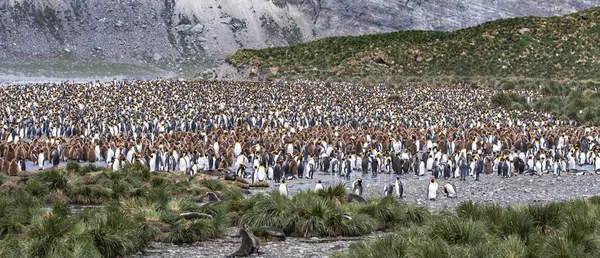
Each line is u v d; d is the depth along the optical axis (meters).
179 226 19.73
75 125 61.09
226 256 17.30
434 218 18.75
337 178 38.72
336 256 15.59
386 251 14.85
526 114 77.44
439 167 40.03
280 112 73.25
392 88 106.81
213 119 67.94
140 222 19.45
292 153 44.84
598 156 42.25
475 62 130.25
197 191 30.27
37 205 22.73
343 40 146.50
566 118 74.38
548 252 15.02
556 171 39.91
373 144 49.56
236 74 131.38
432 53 134.75
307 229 20.31
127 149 45.69
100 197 28.23
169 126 62.62
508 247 15.02
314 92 97.25
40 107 74.81
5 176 32.25
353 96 93.69
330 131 57.72
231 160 44.84
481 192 31.75
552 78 121.19
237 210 23.02
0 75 171.75
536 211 18.36
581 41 136.00
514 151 49.50
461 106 84.75
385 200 22.88
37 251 15.30
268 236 19.80
